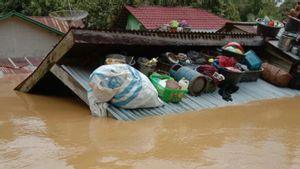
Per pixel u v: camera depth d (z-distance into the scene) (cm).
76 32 870
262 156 608
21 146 617
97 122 765
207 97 977
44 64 991
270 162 584
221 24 2159
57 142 638
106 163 549
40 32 2084
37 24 2050
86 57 990
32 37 2072
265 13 2677
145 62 959
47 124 756
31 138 660
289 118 870
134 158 571
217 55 1145
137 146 624
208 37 1140
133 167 539
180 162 565
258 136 718
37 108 915
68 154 581
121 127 730
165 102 884
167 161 567
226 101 980
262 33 1278
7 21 1992
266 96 1076
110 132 696
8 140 649
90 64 997
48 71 990
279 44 1222
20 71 1666
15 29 2022
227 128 759
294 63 1181
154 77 923
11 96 1067
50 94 1115
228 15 2478
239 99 1013
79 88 880
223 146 647
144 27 1973
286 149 650
